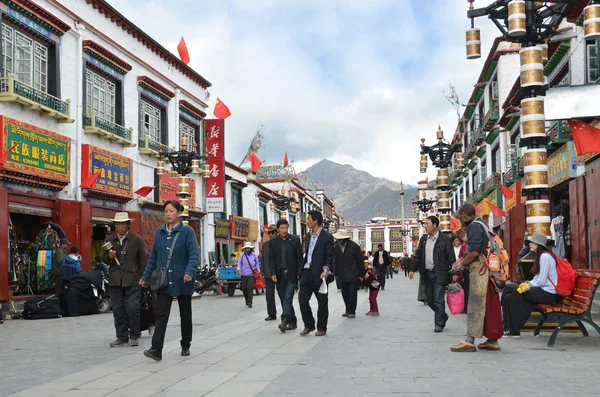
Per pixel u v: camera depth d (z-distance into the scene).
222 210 31.50
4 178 16.03
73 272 15.23
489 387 5.41
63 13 19.23
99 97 21.94
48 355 8.13
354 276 12.74
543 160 10.06
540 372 6.14
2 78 15.90
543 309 8.73
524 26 9.91
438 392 5.22
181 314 7.75
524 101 10.18
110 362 7.35
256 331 10.57
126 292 8.98
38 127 17.36
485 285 7.66
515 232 24.20
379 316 13.05
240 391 5.47
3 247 14.92
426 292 10.17
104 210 21.41
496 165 31.83
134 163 24.11
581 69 16.67
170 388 5.70
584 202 16.47
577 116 9.98
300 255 10.77
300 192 64.88
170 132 28.03
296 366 6.74
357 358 7.21
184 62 30.58
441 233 10.18
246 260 16.83
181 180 22.00
